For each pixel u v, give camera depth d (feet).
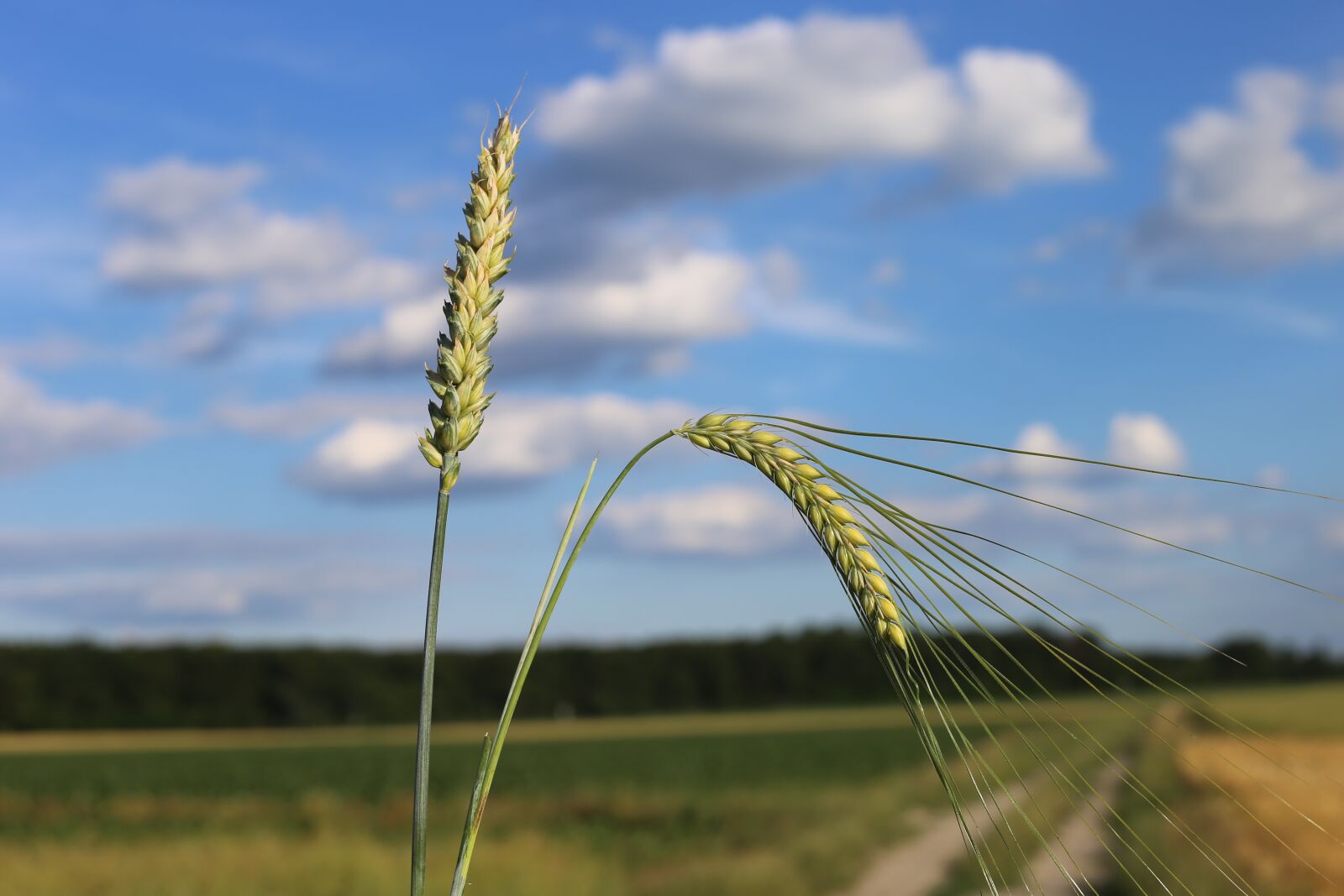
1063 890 37.60
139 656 278.46
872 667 328.49
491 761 4.53
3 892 52.70
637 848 71.92
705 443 4.84
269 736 267.39
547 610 4.76
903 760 142.31
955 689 4.01
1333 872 34.40
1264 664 330.75
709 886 54.85
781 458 4.67
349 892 52.24
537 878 52.75
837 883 56.03
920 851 64.23
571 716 312.09
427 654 4.42
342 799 113.91
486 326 4.67
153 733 273.95
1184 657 293.43
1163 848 40.29
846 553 4.42
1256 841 38.73
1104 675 3.66
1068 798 3.63
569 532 4.87
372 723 288.51
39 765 169.58
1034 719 3.79
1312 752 86.69
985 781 3.84
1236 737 3.43
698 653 329.72
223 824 94.02
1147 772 67.51
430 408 4.59
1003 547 3.98
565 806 95.14
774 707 326.44
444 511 4.57
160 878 54.49
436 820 89.97
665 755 165.17
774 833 74.59
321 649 292.20
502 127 4.95
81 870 57.31
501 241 4.79
